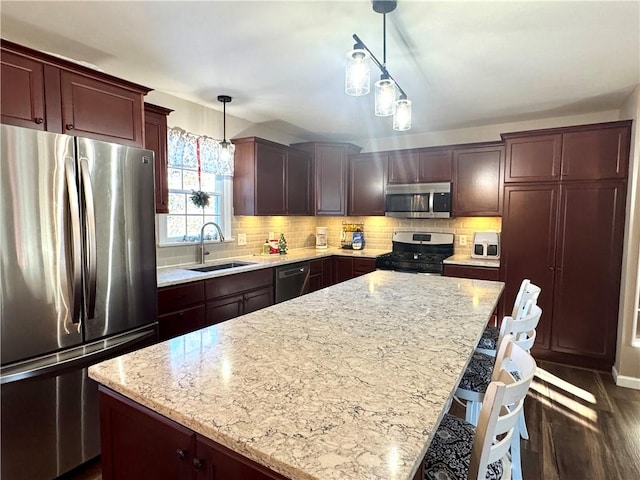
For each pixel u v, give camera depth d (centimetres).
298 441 79
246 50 235
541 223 346
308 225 520
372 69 264
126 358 123
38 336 173
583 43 221
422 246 455
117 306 207
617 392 285
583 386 295
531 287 214
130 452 108
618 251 317
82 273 188
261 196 387
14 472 169
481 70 263
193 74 274
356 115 383
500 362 126
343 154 475
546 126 393
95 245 192
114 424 111
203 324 289
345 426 84
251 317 172
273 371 113
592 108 354
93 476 192
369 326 158
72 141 183
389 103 188
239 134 397
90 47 231
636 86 291
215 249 377
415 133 465
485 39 217
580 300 333
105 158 198
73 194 182
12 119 175
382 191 460
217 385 104
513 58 243
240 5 184
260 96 324
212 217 378
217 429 83
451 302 202
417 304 197
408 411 91
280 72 271
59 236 179
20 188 165
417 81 285
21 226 166
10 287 163
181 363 119
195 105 347
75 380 188
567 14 190
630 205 295
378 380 107
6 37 218
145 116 273
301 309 187
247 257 402
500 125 416
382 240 495
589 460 206
